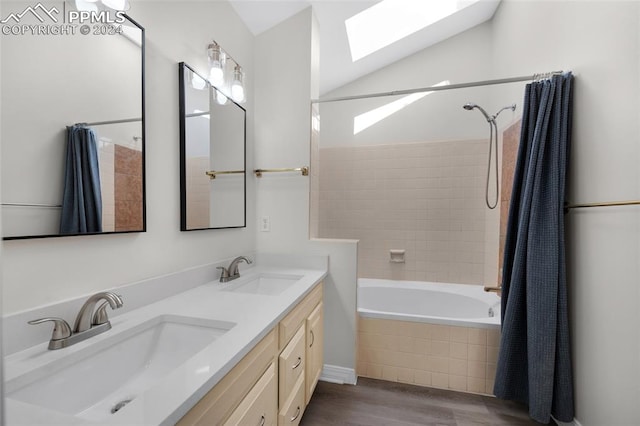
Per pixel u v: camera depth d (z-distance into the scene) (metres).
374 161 3.00
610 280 1.27
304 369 1.45
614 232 1.25
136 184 1.10
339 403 1.74
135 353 0.93
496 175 2.45
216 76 1.54
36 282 0.81
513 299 1.62
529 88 1.62
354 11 2.10
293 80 2.02
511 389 1.66
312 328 1.58
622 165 1.21
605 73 1.30
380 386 1.92
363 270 3.03
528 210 1.57
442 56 2.85
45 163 0.82
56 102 0.84
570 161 1.54
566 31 1.59
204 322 1.01
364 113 3.04
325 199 3.12
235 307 1.13
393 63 2.97
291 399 1.25
